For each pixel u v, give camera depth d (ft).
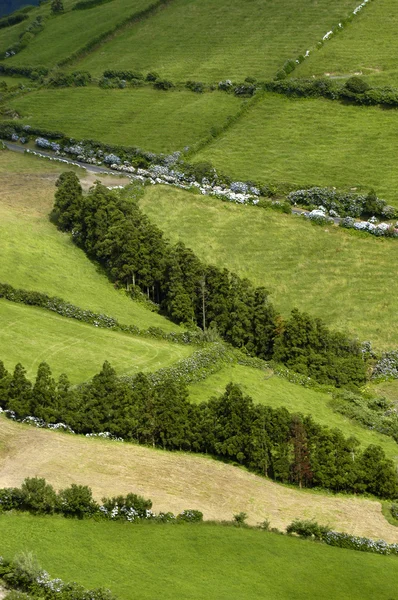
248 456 287.28
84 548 228.02
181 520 249.14
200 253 500.33
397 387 399.65
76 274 457.68
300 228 520.83
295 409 350.43
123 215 482.69
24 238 480.64
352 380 400.26
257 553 239.71
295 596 222.48
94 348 367.45
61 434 288.10
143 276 452.35
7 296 401.90
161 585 215.31
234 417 289.74
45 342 364.17
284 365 402.72
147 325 410.93
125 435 293.64
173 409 293.02
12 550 219.41
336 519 267.39
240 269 487.61
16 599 191.01
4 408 299.38
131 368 350.84
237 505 264.52
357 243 505.66
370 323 444.14
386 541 258.37
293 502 272.92
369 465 289.74
